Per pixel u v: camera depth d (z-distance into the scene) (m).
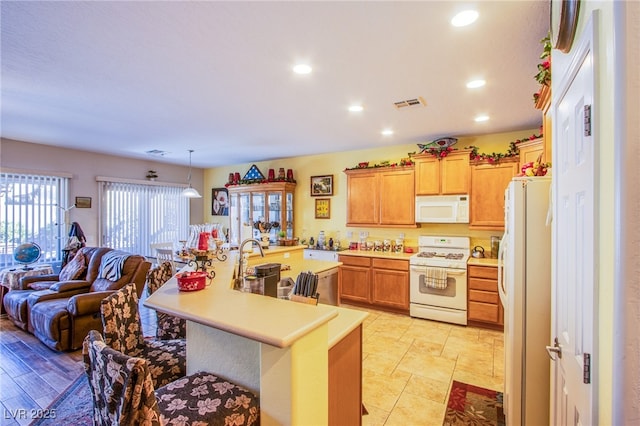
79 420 2.17
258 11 1.64
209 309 1.29
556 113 1.37
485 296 3.77
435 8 1.62
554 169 1.40
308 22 1.74
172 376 1.64
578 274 1.00
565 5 1.03
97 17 1.69
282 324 1.11
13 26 1.77
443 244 4.47
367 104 3.04
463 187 4.09
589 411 0.85
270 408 1.13
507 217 1.97
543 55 1.66
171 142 4.71
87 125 3.78
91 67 2.28
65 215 5.08
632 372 0.63
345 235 5.45
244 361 1.34
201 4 1.58
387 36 1.87
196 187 7.23
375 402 2.34
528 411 1.73
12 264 4.55
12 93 2.76
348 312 1.78
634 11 0.64
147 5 1.59
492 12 1.65
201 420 1.09
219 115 3.40
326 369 1.25
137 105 3.07
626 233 0.64
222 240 2.73
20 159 4.61
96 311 3.31
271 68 2.29
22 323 3.61
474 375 2.72
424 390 2.50
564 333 1.21
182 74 2.39
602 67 0.78
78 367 2.88
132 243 5.98
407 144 4.86
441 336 3.58
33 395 2.45
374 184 4.83
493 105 3.06
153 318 4.20
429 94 2.78
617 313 0.65
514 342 1.75
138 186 6.12
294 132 4.14
